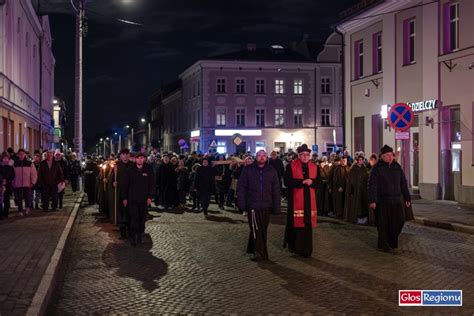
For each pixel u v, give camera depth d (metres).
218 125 62.00
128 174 13.23
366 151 28.73
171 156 22.52
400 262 10.70
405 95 25.25
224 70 62.00
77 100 31.95
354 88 29.86
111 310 7.61
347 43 30.38
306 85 63.44
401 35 25.47
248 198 11.14
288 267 10.33
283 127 62.84
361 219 17.78
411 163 25.19
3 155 17.16
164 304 7.87
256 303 7.85
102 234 14.98
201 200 19.73
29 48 37.47
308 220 11.32
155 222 17.47
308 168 11.41
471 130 21.19
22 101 32.75
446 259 10.98
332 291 8.46
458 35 22.02
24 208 20.78
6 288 8.05
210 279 9.42
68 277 9.73
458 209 19.17
